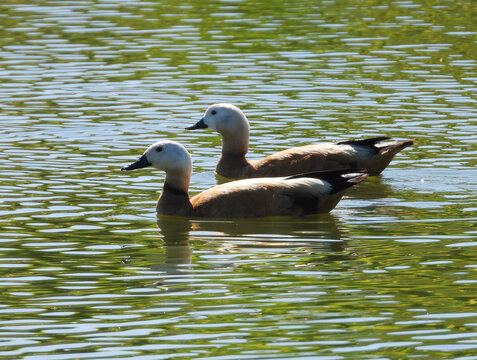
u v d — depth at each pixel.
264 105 21.95
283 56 26.28
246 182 15.81
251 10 32.22
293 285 12.21
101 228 14.84
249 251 13.70
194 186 17.58
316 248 13.79
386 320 11.07
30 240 14.18
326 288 12.09
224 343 10.51
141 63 25.78
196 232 14.73
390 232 14.50
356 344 10.45
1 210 15.58
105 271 12.86
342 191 15.68
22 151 19.05
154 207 16.03
